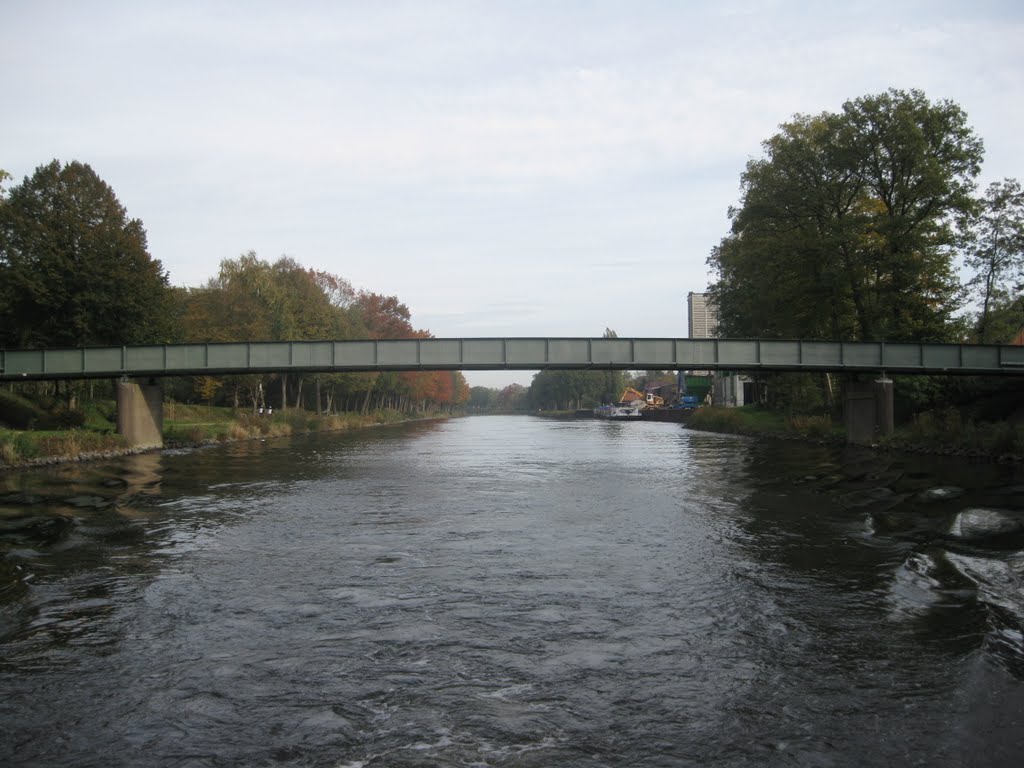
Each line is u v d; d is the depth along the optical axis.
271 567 13.20
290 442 55.72
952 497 19.67
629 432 76.44
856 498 20.59
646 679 7.85
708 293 69.38
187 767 6.07
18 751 6.38
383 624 9.82
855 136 43.81
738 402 103.25
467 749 6.32
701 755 6.17
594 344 43.50
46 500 21.64
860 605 10.31
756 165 53.31
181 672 8.16
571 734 6.60
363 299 122.62
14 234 48.00
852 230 43.59
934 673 7.79
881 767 5.92
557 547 14.82
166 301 55.38
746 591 11.19
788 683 7.65
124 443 40.38
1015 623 9.20
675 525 17.22
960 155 42.44
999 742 6.27
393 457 40.50
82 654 8.74
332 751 6.32
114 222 52.03
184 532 16.75
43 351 41.34
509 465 35.00
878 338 43.69
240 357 42.41
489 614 10.23
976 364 40.53
